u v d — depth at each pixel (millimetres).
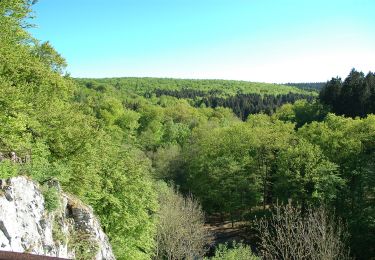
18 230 10961
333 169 42531
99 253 16047
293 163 45531
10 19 20969
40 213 12555
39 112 20781
